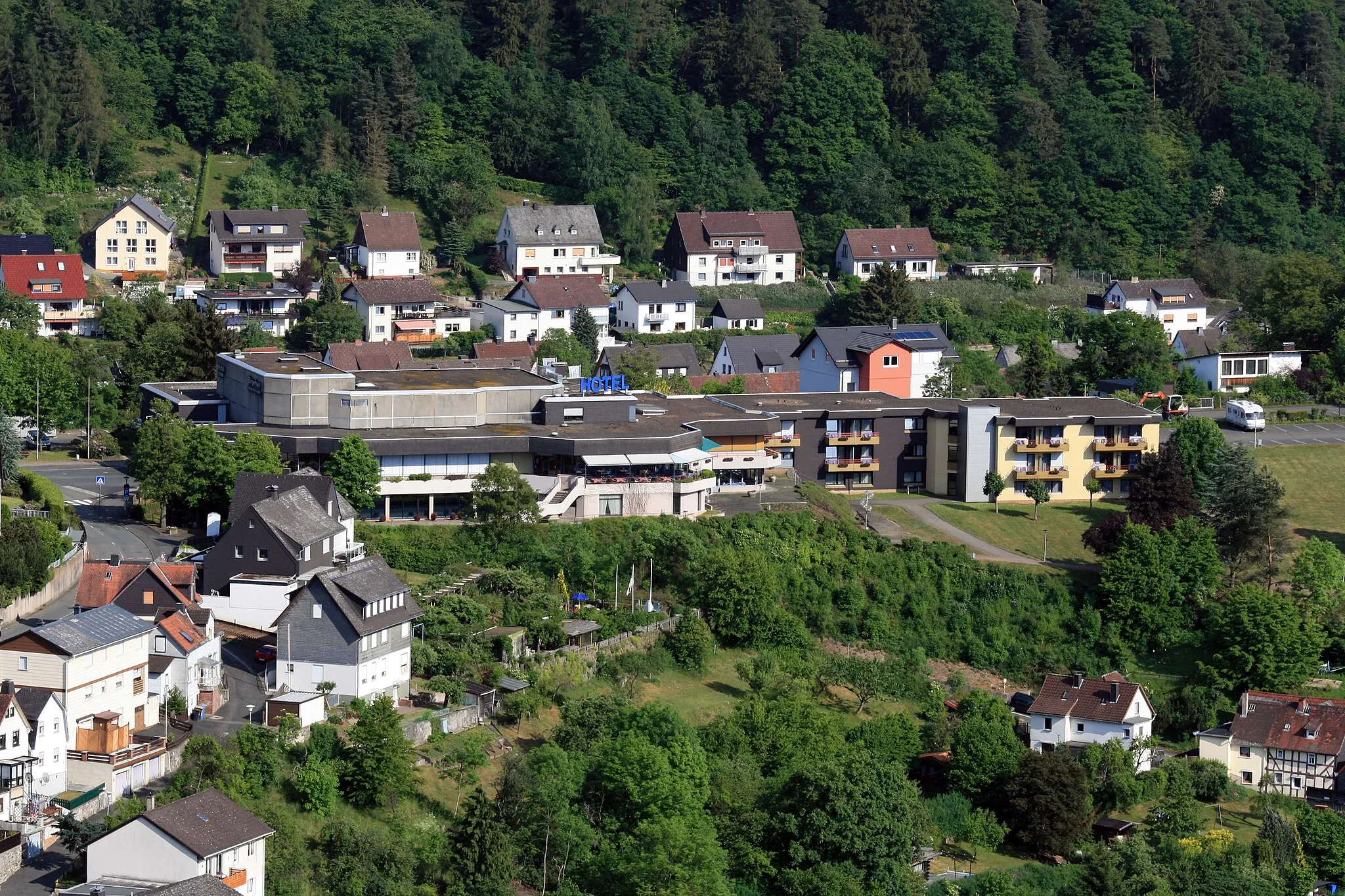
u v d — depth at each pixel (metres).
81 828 189.62
